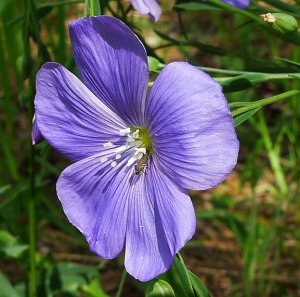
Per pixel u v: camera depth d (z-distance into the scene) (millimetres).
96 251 104
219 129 89
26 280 153
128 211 104
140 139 107
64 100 104
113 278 185
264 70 130
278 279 176
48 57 131
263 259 164
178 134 91
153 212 101
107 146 108
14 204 157
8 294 141
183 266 94
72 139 106
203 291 96
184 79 90
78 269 151
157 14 115
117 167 107
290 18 109
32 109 135
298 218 183
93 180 107
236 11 124
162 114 93
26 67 130
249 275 164
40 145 146
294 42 123
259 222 181
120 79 101
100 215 106
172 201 97
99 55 100
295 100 182
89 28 98
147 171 104
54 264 157
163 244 97
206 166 90
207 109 88
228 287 182
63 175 106
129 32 95
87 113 106
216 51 139
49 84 103
